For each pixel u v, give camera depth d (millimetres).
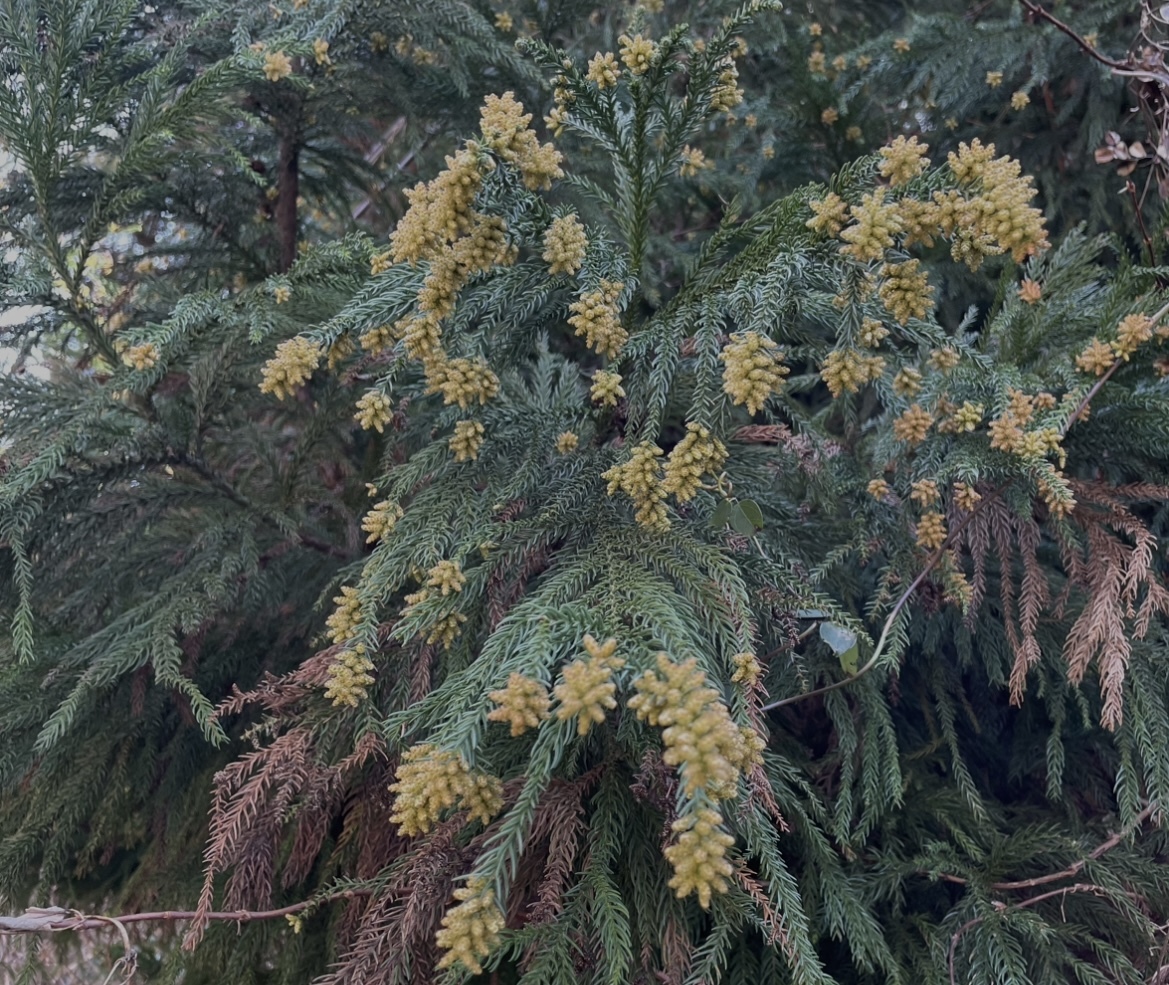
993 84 2633
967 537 1756
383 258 1361
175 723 2127
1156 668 1758
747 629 1150
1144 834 1769
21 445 1721
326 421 2129
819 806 1578
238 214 2590
